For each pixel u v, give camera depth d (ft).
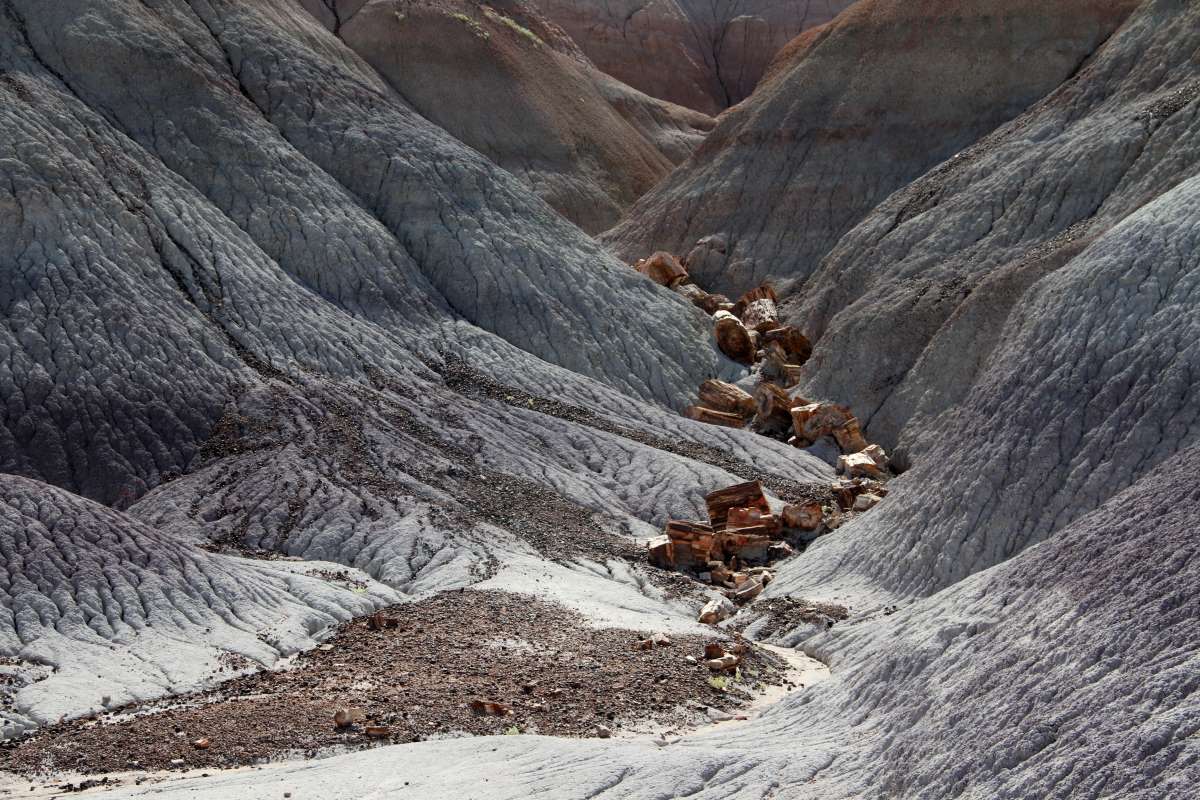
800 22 362.53
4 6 151.33
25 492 86.07
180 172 149.28
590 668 75.66
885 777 48.80
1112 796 37.70
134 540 86.12
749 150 201.57
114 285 124.88
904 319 148.36
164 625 79.30
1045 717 44.11
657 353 159.74
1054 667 47.88
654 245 203.10
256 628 81.71
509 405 136.98
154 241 134.21
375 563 100.12
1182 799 35.60
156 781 57.11
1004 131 172.65
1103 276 100.83
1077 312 100.07
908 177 185.68
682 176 213.25
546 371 147.13
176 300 128.98
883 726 55.47
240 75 168.04
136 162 142.10
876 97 193.57
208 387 121.70
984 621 57.72
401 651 78.95
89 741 63.05
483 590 92.99
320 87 171.32
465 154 171.73
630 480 125.59
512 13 278.26
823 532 116.57
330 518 105.81
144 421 116.47
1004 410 98.17
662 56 343.67
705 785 52.16
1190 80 150.00
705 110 345.51
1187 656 42.68
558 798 50.11
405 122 173.58
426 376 138.82
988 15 189.67
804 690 68.74
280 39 174.60
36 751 61.82
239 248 141.28
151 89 153.17
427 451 121.49
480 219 163.94
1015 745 43.50
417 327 147.54
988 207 156.97
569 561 106.73
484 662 76.48
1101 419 92.22
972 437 99.04
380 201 163.22
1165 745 38.32
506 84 238.27
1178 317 93.76
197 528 104.27
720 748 58.75
